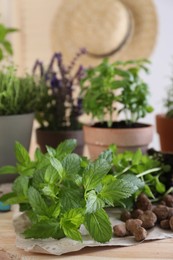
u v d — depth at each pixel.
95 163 0.77
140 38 2.09
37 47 2.38
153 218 0.81
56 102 1.29
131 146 1.10
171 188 0.94
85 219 0.75
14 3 2.38
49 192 0.77
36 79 1.28
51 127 1.29
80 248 0.74
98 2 2.04
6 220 0.87
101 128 1.11
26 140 1.11
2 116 1.05
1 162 1.07
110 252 0.74
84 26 2.07
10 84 1.09
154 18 2.08
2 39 1.25
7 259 0.74
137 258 0.73
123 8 2.04
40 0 2.35
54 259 0.73
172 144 1.18
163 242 0.77
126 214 0.83
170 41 2.62
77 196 0.77
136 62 1.21
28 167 0.87
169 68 2.63
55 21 2.11
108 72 1.14
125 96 1.14
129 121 1.18
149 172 0.94
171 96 1.40
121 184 0.78
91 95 1.16
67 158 0.80
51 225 0.76
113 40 2.05
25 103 1.14
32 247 0.74
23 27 2.38
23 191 0.83
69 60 2.09
